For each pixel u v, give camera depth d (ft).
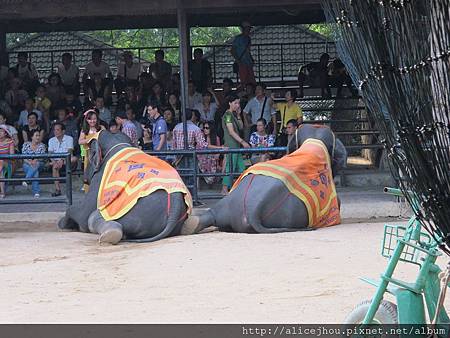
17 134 59.52
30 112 59.41
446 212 15.79
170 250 36.14
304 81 76.43
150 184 40.98
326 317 24.17
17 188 58.95
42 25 73.15
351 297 26.48
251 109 57.06
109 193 41.98
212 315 24.71
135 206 40.60
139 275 31.01
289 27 103.14
